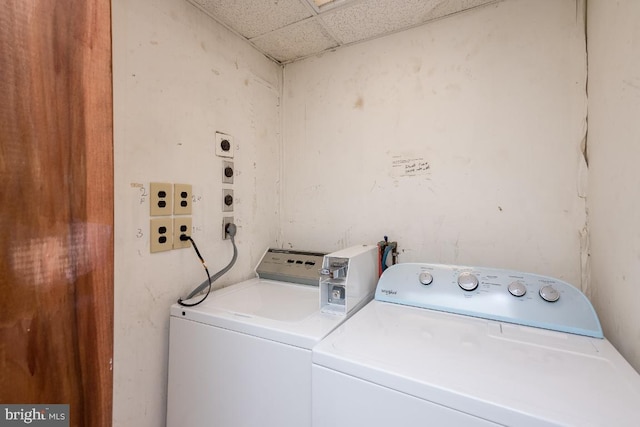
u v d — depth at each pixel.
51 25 0.45
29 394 0.43
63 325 0.46
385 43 1.53
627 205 0.79
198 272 1.31
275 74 1.81
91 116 0.49
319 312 1.06
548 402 0.56
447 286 1.08
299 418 0.83
